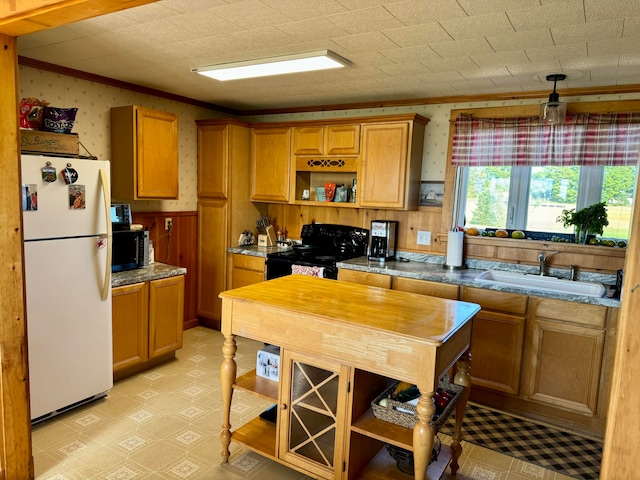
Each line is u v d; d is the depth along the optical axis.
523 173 3.70
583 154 3.35
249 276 4.46
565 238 3.54
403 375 1.85
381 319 2.02
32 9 1.73
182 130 4.50
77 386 2.90
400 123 3.81
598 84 3.24
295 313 2.12
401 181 3.85
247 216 4.76
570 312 2.94
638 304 1.09
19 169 2.15
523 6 1.99
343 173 4.50
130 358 3.41
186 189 4.61
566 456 2.68
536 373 3.08
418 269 3.69
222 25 2.39
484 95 3.71
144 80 3.75
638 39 2.32
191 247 4.72
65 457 2.46
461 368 2.34
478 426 3.01
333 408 2.09
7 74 2.05
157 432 2.75
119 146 3.73
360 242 4.40
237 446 2.64
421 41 2.52
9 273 2.14
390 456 2.29
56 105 3.42
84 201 2.82
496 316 3.16
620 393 1.13
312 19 2.26
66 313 2.79
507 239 3.65
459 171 3.92
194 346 4.21
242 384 2.42
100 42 2.75
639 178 1.08
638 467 1.13
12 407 2.19
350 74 3.27
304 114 4.70
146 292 3.47
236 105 4.80
